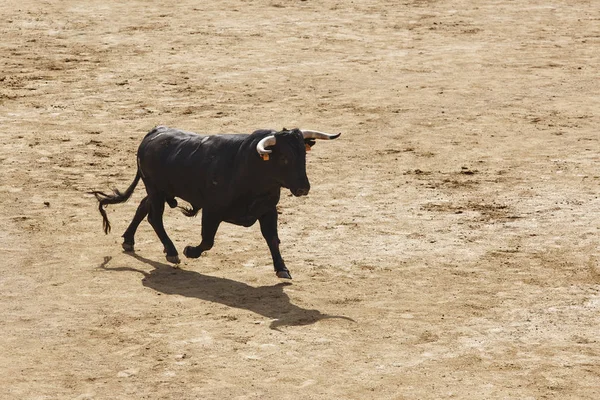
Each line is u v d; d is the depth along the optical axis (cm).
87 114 3869
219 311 2077
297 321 2019
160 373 1786
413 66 4581
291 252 2458
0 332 1978
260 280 2267
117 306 2109
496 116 3803
